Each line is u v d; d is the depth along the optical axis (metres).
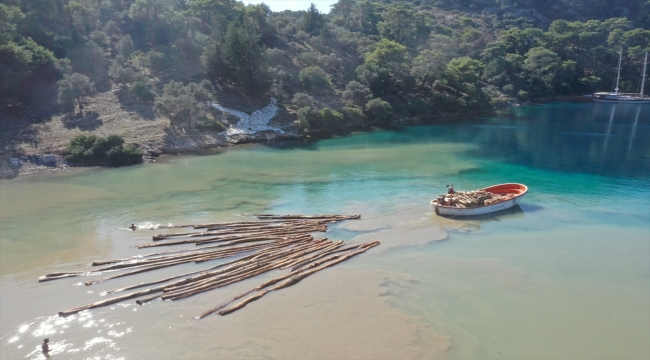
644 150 57.56
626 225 31.11
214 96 68.50
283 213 33.31
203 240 27.48
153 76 68.62
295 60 87.94
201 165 48.12
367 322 19.50
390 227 30.61
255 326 19.22
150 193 37.97
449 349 17.83
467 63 99.50
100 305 20.58
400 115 83.38
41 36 63.38
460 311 20.50
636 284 23.11
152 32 77.56
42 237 28.53
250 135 61.56
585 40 137.88
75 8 72.75
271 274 23.73
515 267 24.80
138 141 52.62
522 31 139.62
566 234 29.53
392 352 17.58
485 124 80.62
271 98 72.88
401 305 20.88
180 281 22.38
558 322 19.81
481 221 31.81
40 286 22.38
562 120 85.94
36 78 58.62
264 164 48.66
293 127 66.56
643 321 19.97
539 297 21.80
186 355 17.45
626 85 128.38
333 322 19.50
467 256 26.16
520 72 123.69
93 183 41.00
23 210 33.59
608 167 48.28
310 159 51.34
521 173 45.53
